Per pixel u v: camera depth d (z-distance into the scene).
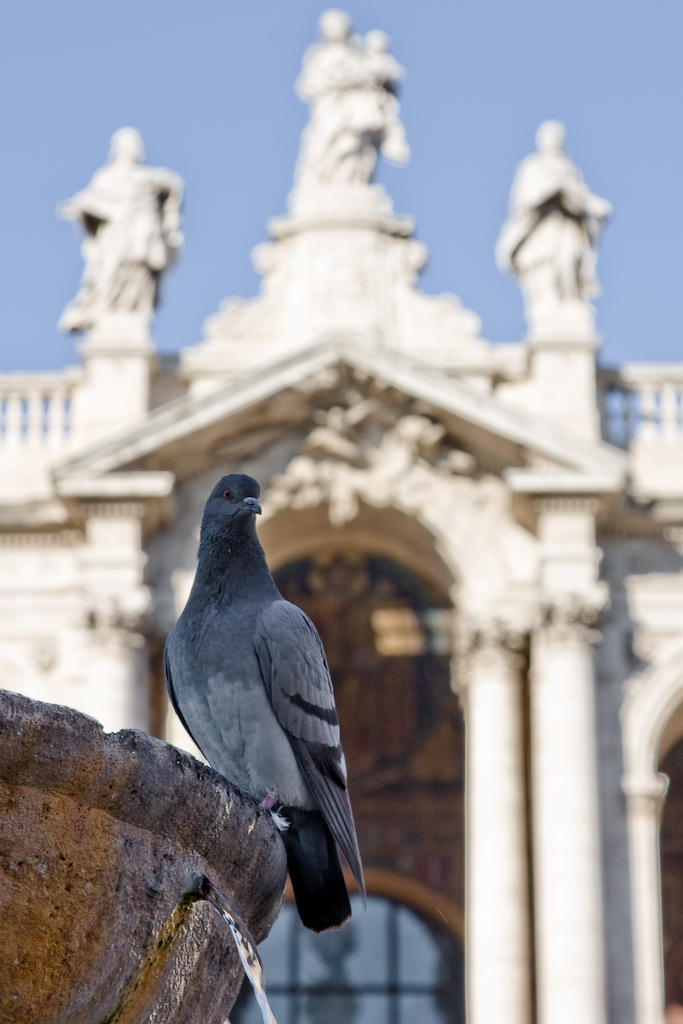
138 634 26.11
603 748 26.62
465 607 27.28
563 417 27.67
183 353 28.55
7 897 5.84
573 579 26.36
